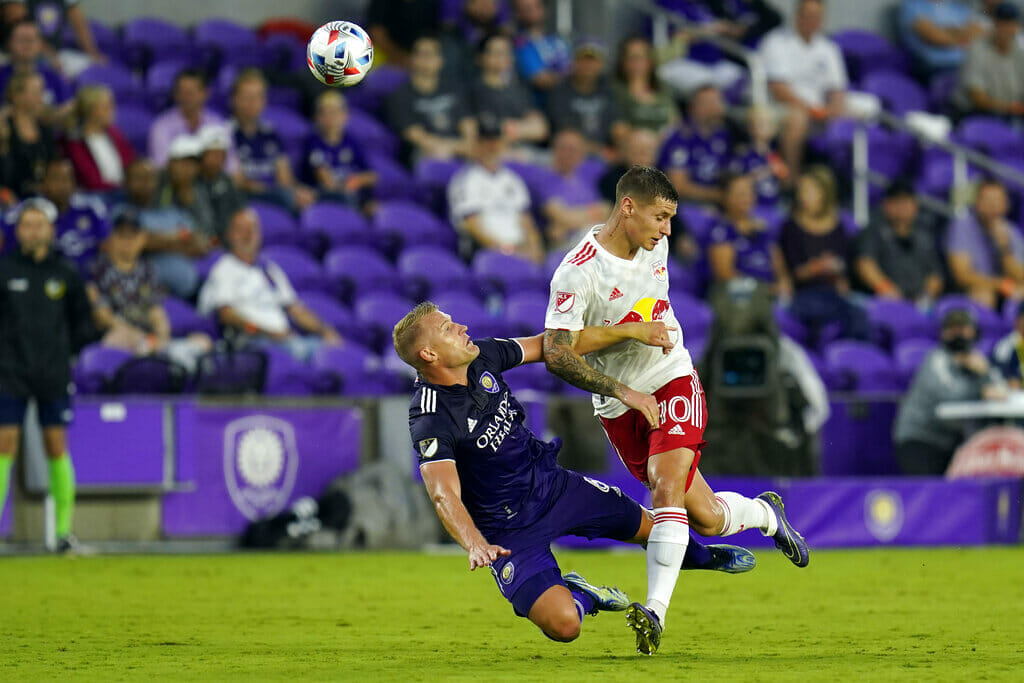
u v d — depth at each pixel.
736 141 67.88
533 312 54.34
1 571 36.41
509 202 58.31
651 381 22.66
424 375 20.64
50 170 49.06
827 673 18.73
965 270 63.16
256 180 56.97
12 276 39.78
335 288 53.97
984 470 49.28
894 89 75.69
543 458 21.66
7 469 40.12
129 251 47.62
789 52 70.88
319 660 20.88
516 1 67.00
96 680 18.39
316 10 69.38
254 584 33.72
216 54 63.81
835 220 60.06
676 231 59.41
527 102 63.81
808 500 45.19
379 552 43.69
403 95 62.19
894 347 58.06
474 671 19.25
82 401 42.78
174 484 43.50
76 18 60.28
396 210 57.97
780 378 46.59
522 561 21.00
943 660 20.45
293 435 45.16
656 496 21.77
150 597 30.86
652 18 72.62
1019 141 73.06
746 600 30.77
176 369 45.28
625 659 20.84
